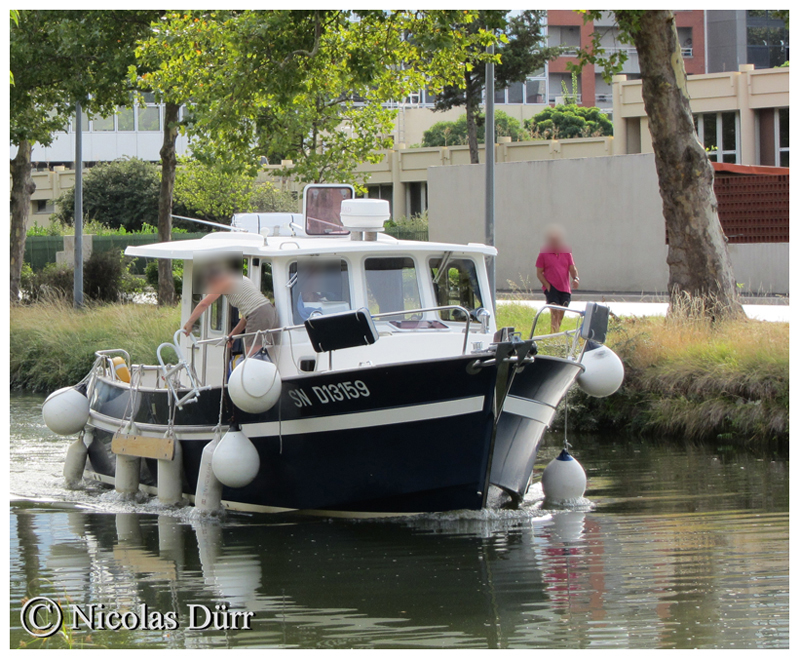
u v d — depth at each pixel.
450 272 15.71
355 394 13.43
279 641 9.68
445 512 14.12
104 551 13.24
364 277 15.05
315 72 29.08
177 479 16.12
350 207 15.37
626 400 21.28
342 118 35.34
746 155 65.25
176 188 80.50
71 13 36.88
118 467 17.08
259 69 27.80
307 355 14.55
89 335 33.09
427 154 78.94
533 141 74.25
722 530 13.17
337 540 13.31
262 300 14.70
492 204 25.80
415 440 13.46
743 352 20.36
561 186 51.75
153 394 16.61
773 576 11.18
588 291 50.78
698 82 66.75
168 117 39.19
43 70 37.84
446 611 10.33
